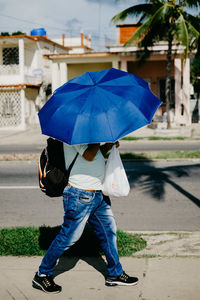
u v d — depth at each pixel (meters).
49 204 7.14
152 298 3.27
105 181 3.39
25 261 4.21
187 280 3.59
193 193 7.61
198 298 3.24
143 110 3.05
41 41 30.39
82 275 3.80
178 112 25.36
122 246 4.49
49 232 5.02
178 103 25.30
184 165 10.76
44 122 3.22
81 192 3.27
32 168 11.07
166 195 7.51
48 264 3.44
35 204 7.17
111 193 3.38
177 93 25.22
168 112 19.80
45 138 20.81
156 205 6.84
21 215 6.45
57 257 3.42
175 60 24.91
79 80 3.45
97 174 3.32
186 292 3.35
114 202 7.13
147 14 19.22
